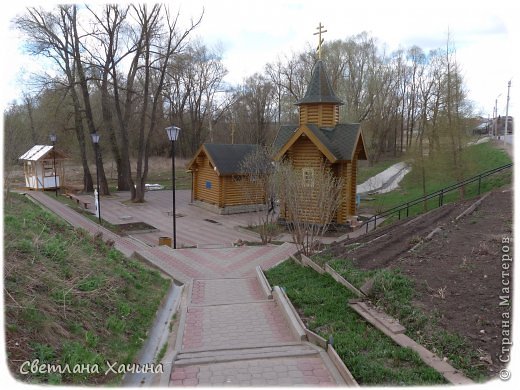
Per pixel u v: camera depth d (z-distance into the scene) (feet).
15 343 15.02
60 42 89.86
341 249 40.98
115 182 134.51
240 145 89.92
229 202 84.12
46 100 95.91
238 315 26.61
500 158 83.05
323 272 32.73
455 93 78.28
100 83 110.11
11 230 24.18
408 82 183.11
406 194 95.96
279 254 46.93
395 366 16.90
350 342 19.24
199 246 53.83
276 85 163.84
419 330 19.70
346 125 66.03
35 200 76.84
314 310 24.82
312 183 46.37
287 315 24.52
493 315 19.39
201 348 20.85
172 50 94.32
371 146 157.48
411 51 178.81
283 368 17.33
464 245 30.63
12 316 16.07
